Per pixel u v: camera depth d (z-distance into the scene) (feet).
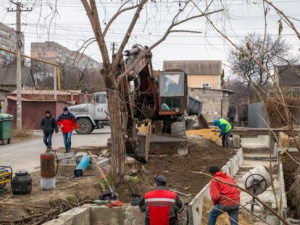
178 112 51.47
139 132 45.57
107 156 46.80
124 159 31.83
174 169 43.50
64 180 33.81
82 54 29.53
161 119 54.44
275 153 59.06
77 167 35.96
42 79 186.70
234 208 25.94
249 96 125.18
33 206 25.62
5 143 70.64
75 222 24.81
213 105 135.23
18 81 84.43
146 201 22.62
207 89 135.03
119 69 36.40
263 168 32.89
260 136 77.10
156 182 23.13
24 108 112.98
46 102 112.68
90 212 26.94
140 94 48.78
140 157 44.11
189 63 187.93
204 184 37.09
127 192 30.83
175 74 51.49
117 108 31.32
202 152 53.93
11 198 27.43
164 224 22.18
